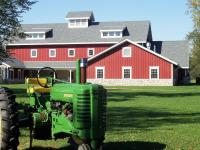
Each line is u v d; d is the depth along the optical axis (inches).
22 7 1471.5
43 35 2866.6
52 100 369.7
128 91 1604.3
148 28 2878.9
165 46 2701.8
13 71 2632.9
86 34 2866.6
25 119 387.2
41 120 374.9
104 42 2778.1
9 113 336.8
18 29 1529.3
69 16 2928.2
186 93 1483.8
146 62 2284.7
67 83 374.3
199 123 627.2
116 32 2807.6
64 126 348.2
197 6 1907.0
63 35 2886.3
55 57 2842.0
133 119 670.5
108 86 2172.7
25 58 2871.6
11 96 347.9
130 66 2304.4
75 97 339.9
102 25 2935.5
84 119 335.9
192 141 455.8
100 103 343.0
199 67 3513.8
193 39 2854.3
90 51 2812.5
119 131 527.2
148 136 487.2
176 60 2598.4
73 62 2792.8
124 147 414.9
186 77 2664.9
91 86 339.0
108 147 414.6
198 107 919.0
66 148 404.8
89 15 2908.5
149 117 703.7
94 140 339.9
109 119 666.2
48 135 378.0
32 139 406.6
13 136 337.7
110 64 2326.5
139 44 2532.0
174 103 1029.8
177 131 534.3
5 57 1546.5
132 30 2851.9
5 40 1492.4
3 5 1421.0
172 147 417.1
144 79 2287.2
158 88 1898.4
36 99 390.9
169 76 2256.4
